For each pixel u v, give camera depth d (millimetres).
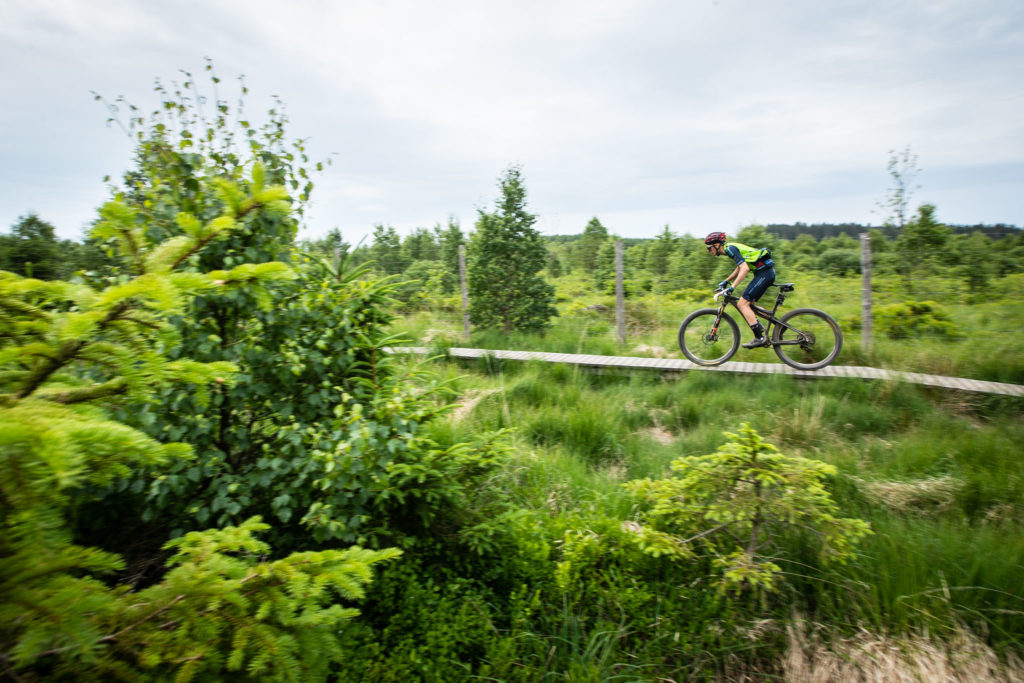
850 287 12250
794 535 3256
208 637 1372
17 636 1153
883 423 5340
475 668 2602
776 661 2721
